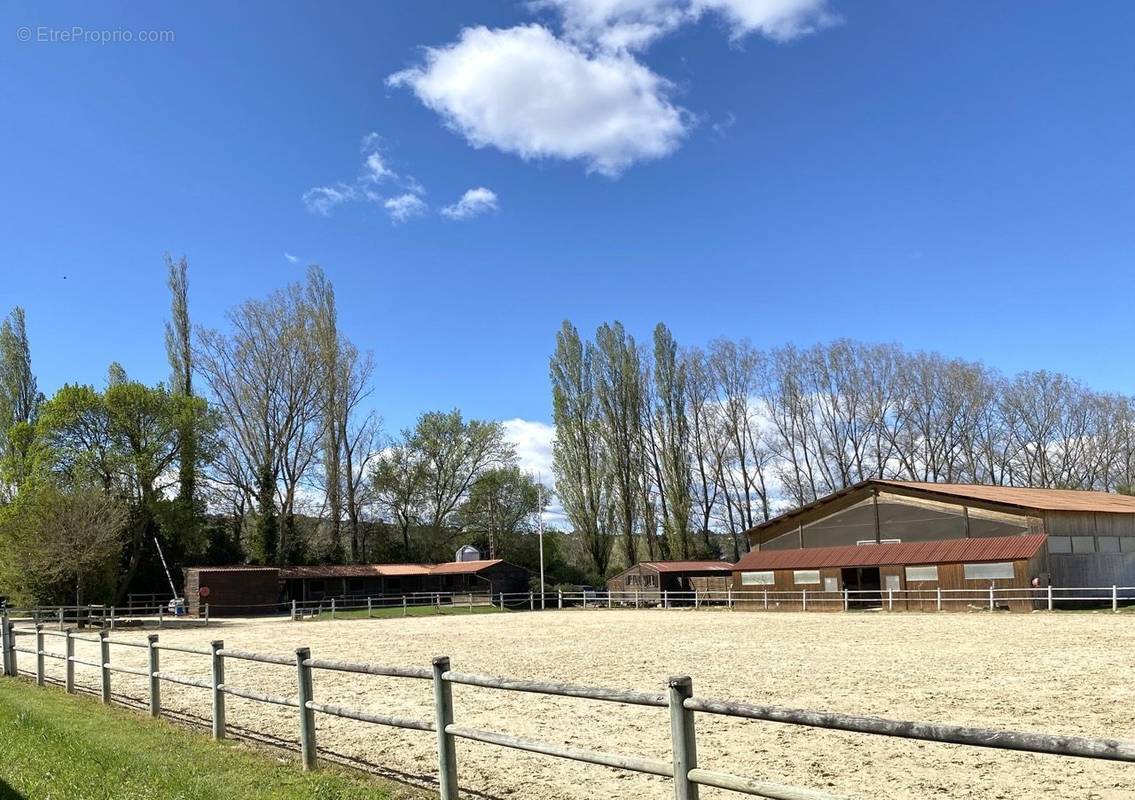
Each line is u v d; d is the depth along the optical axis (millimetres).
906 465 72062
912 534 43812
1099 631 25703
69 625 42281
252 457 65438
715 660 20266
